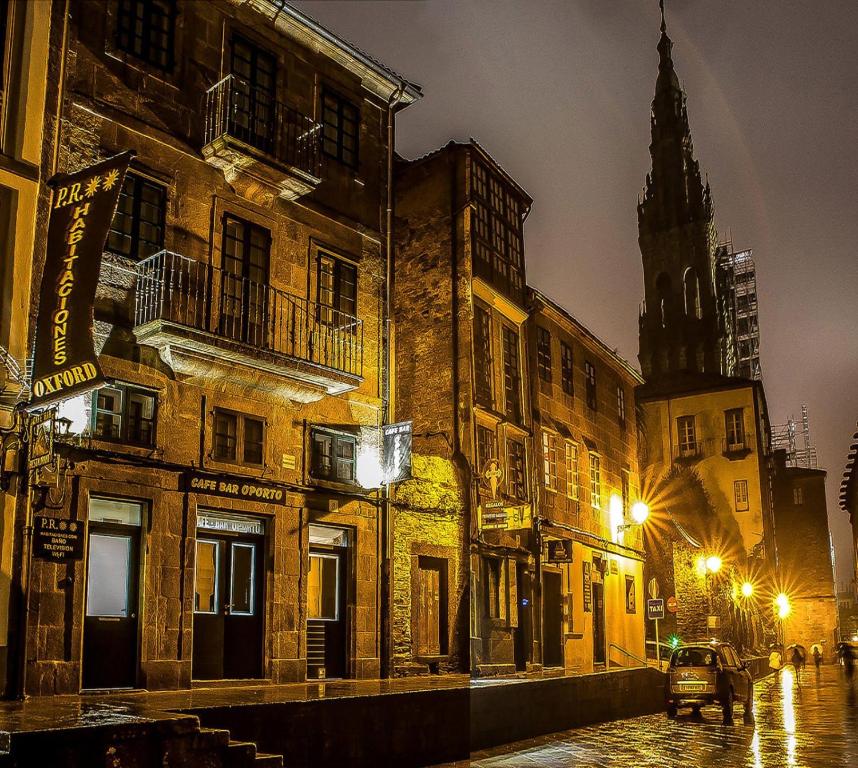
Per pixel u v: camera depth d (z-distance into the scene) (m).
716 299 99.50
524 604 24.31
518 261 25.92
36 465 12.47
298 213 18.23
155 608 14.31
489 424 23.47
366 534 18.69
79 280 12.24
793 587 68.88
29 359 13.35
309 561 17.61
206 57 16.77
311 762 11.88
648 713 23.95
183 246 15.78
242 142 16.20
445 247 23.48
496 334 24.39
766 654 50.78
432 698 14.36
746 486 49.25
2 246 13.40
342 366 18.62
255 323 16.84
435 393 22.80
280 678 16.16
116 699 12.23
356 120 20.30
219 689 14.64
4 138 13.62
